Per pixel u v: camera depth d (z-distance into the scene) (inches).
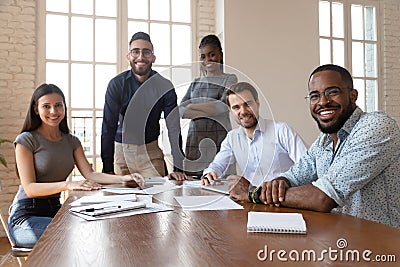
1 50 168.2
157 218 47.4
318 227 42.5
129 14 186.4
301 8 193.9
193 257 31.7
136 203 54.9
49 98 89.6
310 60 193.9
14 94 169.8
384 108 222.5
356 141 55.0
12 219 84.7
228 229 41.5
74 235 39.2
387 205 57.5
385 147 53.7
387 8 224.2
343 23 218.2
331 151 62.2
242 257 31.7
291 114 189.9
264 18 188.2
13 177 169.9
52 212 88.5
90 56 180.4
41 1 173.6
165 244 35.6
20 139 88.4
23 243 80.0
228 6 183.9
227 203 56.9
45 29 174.1
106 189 75.5
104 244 35.7
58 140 94.1
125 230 41.2
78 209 51.8
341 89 59.2
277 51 189.3
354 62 219.6
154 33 189.6
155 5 189.9
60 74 176.2
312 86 61.4
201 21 194.9
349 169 53.3
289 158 84.6
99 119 181.2
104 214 49.7
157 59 189.8
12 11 169.5
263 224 41.1
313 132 192.7
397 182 56.7
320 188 52.9
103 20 182.4
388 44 223.9
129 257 31.7
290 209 54.1
